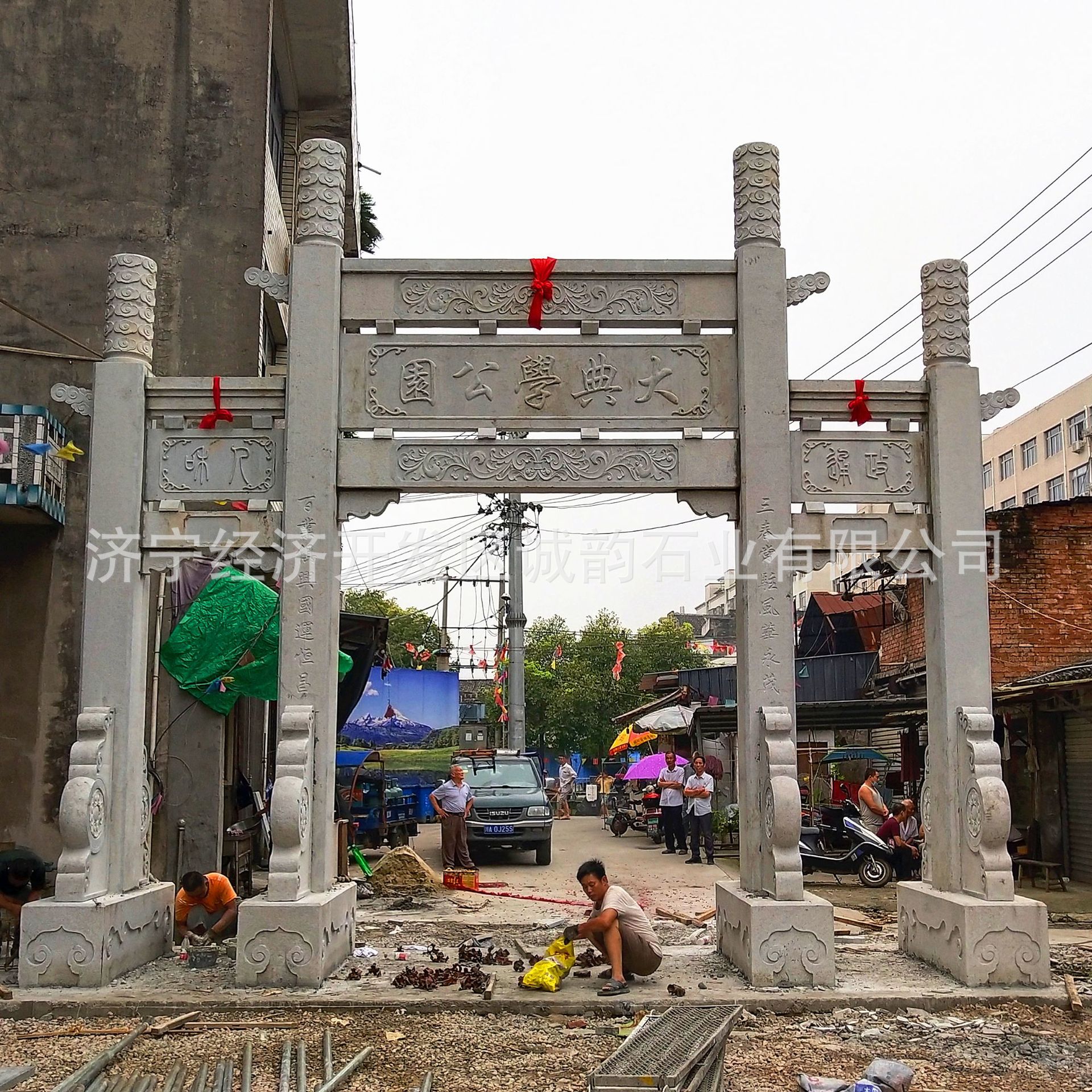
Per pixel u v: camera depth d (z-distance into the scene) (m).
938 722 8.94
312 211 9.23
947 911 8.39
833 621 25.70
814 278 9.23
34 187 13.20
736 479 9.05
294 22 15.33
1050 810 15.18
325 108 17.39
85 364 12.80
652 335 9.24
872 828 16.20
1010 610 16.67
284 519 8.88
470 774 19.84
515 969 8.68
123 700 8.77
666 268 9.25
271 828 8.20
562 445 9.08
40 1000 7.61
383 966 8.87
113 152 13.35
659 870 17.12
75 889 8.16
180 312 13.07
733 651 45.41
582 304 9.22
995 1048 6.83
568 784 33.75
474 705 49.22
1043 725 15.34
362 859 15.58
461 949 9.34
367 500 9.05
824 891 15.02
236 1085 6.12
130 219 13.22
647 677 33.56
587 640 43.16
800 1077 6.12
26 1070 6.25
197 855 12.34
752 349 9.12
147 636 9.20
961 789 8.68
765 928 8.06
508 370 9.16
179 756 12.51
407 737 22.20
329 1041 6.75
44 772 11.97
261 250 13.33
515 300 9.23
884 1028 7.27
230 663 11.77
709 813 17.91
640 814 24.05
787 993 7.83
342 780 20.27
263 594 11.89
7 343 12.79
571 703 41.69
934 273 9.34
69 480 12.41
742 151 9.37
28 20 13.55
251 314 13.17
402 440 9.06
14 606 12.18
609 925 7.96
